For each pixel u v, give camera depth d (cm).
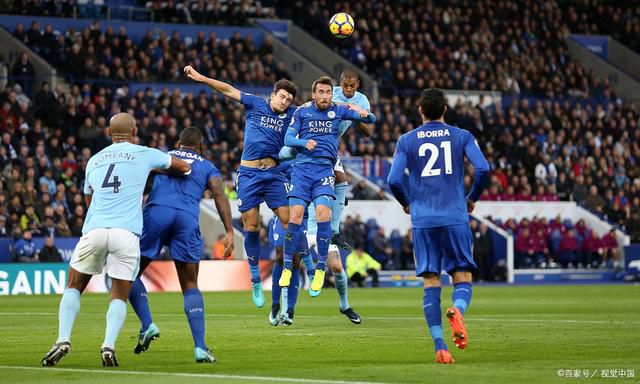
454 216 2475
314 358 2605
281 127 3600
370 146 9281
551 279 9088
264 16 10731
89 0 9862
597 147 10325
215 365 2438
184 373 2266
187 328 3622
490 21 11294
